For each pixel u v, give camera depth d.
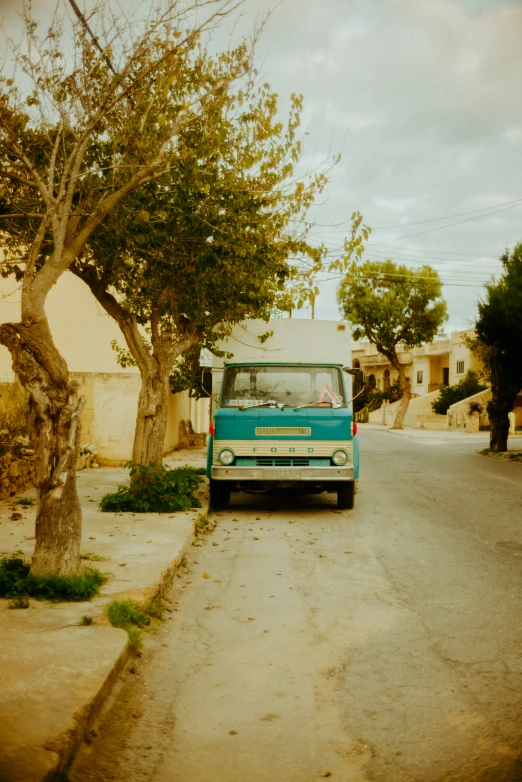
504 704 4.19
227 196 9.42
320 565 7.87
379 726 3.95
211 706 4.22
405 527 10.23
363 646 5.25
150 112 8.16
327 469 11.07
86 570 6.41
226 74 7.97
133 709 4.15
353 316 44.84
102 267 10.63
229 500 12.01
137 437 11.26
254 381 11.73
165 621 5.86
